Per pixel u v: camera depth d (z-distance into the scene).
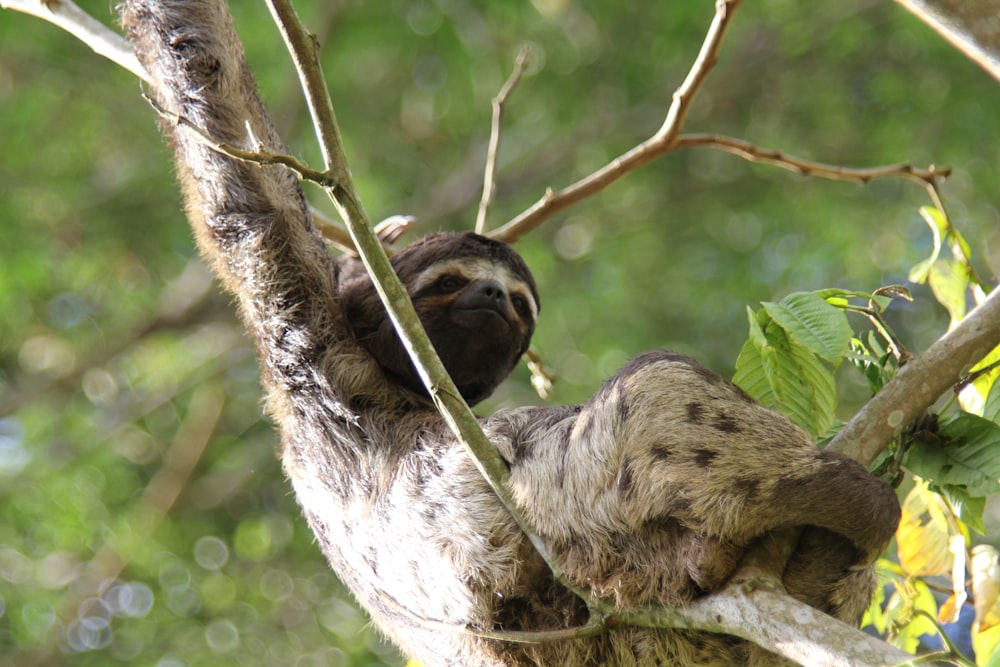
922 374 6.16
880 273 19.62
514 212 20.19
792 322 6.41
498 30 19.59
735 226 20.53
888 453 6.55
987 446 6.27
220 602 16.62
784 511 5.59
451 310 8.56
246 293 7.95
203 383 18.73
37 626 15.97
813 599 5.83
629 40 20.38
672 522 5.82
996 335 6.16
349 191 5.60
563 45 20.02
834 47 20.83
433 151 20.58
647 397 6.00
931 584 7.33
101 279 18.41
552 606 6.31
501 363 8.78
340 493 7.49
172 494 17.70
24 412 17.98
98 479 17.44
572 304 19.42
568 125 20.59
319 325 7.80
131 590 16.69
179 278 18.73
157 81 8.55
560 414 6.71
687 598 5.71
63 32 17.91
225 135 8.27
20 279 17.20
